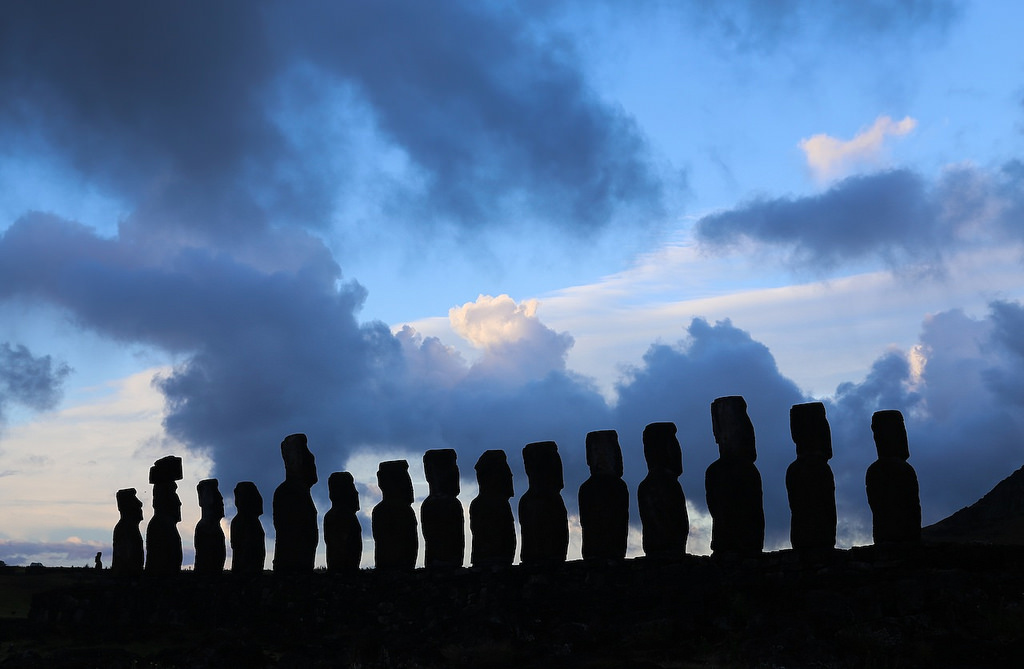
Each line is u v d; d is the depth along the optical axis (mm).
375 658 30047
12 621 38781
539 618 30500
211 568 40906
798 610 27578
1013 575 26781
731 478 31766
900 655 24406
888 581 27828
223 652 31156
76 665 30703
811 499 30719
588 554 33562
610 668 25234
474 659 28297
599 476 33969
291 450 38750
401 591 34906
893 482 29891
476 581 33844
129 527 41531
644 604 30078
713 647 26562
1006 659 23234
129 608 38438
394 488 37062
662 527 32594
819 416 31297
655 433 33312
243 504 40188
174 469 41312
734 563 30891
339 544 37781
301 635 34219
